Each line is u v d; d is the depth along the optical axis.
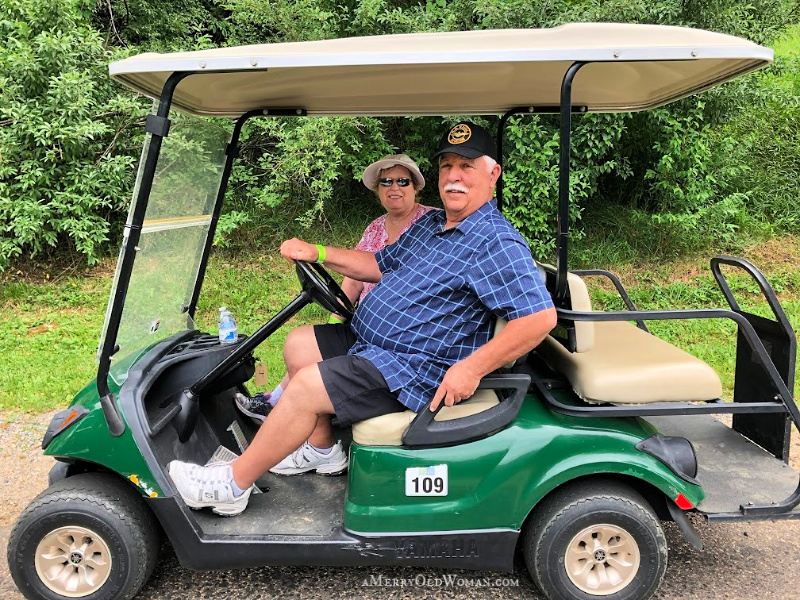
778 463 2.32
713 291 5.81
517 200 5.71
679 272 6.20
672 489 1.99
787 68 6.38
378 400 2.06
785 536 2.53
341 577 2.27
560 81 2.34
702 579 2.24
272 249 6.56
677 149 5.69
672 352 2.27
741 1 5.88
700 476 2.22
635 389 2.05
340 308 2.41
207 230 2.75
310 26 5.91
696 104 5.63
